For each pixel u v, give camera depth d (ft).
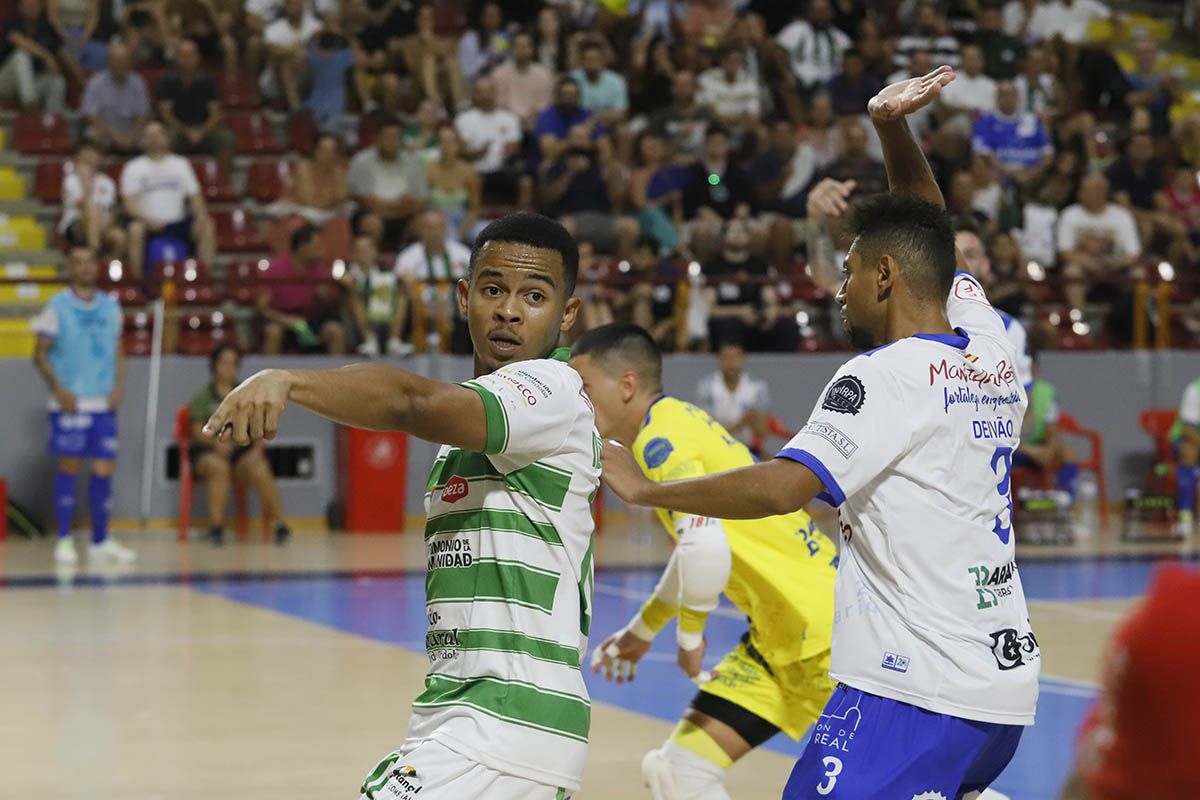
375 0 161.38
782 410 141.38
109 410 111.45
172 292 130.62
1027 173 158.71
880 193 29.37
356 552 116.37
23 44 147.84
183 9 155.43
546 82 155.84
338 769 51.08
